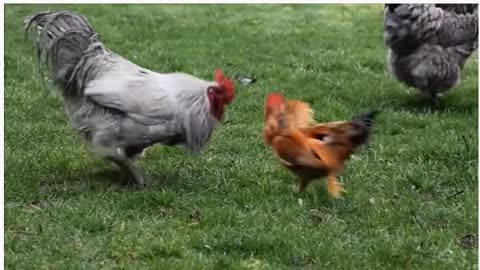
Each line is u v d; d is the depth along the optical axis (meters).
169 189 7.70
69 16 7.61
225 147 9.20
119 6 18.86
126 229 6.94
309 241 6.71
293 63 13.73
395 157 8.98
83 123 7.52
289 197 7.63
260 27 17.02
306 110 7.42
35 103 10.73
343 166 7.39
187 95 7.45
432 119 10.42
